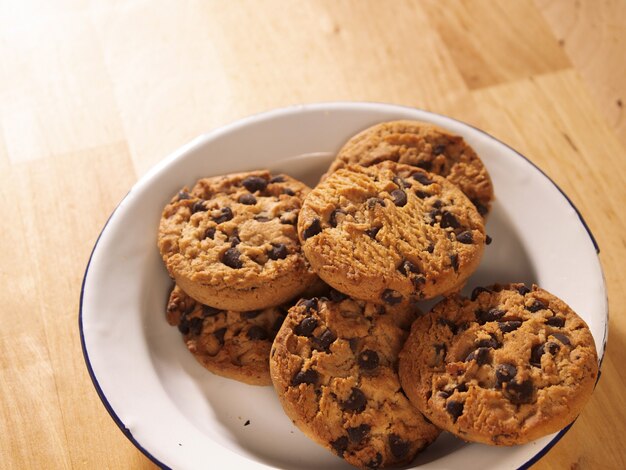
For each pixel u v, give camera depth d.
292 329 0.33
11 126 0.44
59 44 0.47
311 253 0.33
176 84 0.45
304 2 0.48
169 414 0.33
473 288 0.37
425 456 0.32
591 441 0.35
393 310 0.34
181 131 0.44
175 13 0.48
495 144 0.38
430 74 0.45
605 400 0.36
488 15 0.47
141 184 0.37
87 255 0.40
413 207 0.34
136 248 0.36
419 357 0.32
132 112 0.44
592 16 0.47
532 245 0.36
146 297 0.36
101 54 0.46
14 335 0.38
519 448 0.31
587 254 0.35
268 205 0.36
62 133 0.44
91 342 0.34
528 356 0.31
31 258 0.40
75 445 0.35
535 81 0.45
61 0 0.48
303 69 0.46
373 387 0.33
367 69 0.46
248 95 0.45
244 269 0.34
